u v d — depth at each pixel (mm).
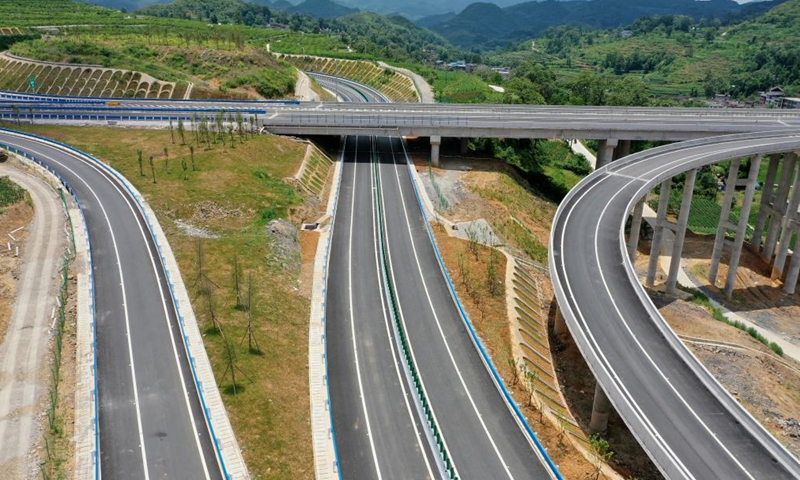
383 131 115938
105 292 64750
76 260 69875
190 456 45312
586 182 90188
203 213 84500
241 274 70062
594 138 113250
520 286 76562
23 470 42688
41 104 131875
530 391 55750
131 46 175750
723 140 105125
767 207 108500
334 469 46094
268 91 162250
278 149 110000
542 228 104375
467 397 54500
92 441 45906
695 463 42125
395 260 79500
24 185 88625
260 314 63750
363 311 68250
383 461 47031
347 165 116375
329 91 192125
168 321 60625
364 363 59219
